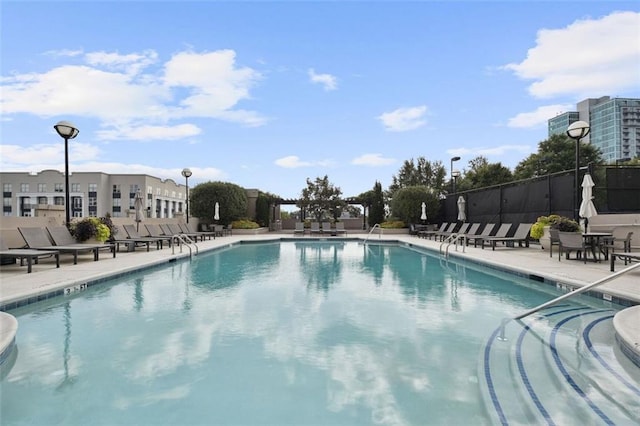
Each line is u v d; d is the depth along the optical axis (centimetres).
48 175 6975
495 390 281
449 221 2141
